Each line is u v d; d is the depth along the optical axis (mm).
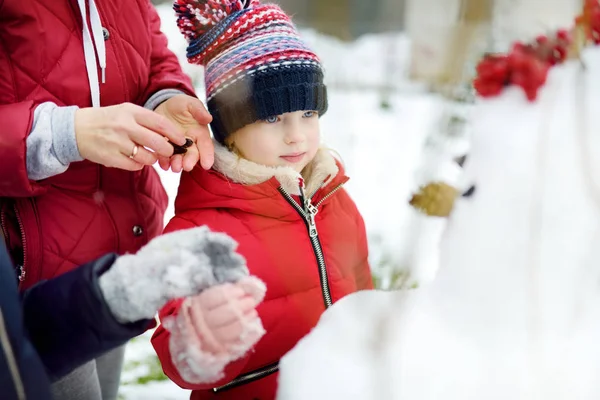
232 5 1092
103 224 1110
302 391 669
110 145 927
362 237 1000
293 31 1082
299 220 1102
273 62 1047
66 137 932
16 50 1016
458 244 671
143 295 648
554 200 647
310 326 971
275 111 1062
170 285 649
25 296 744
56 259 1068
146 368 1628
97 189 1115
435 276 694
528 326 643
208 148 1062
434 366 634
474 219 665
